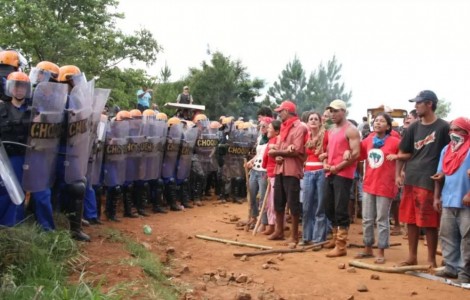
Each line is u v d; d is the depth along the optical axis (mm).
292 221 8758
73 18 22828
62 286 4633
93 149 8562
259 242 8891
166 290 5195
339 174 7719
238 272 6602
